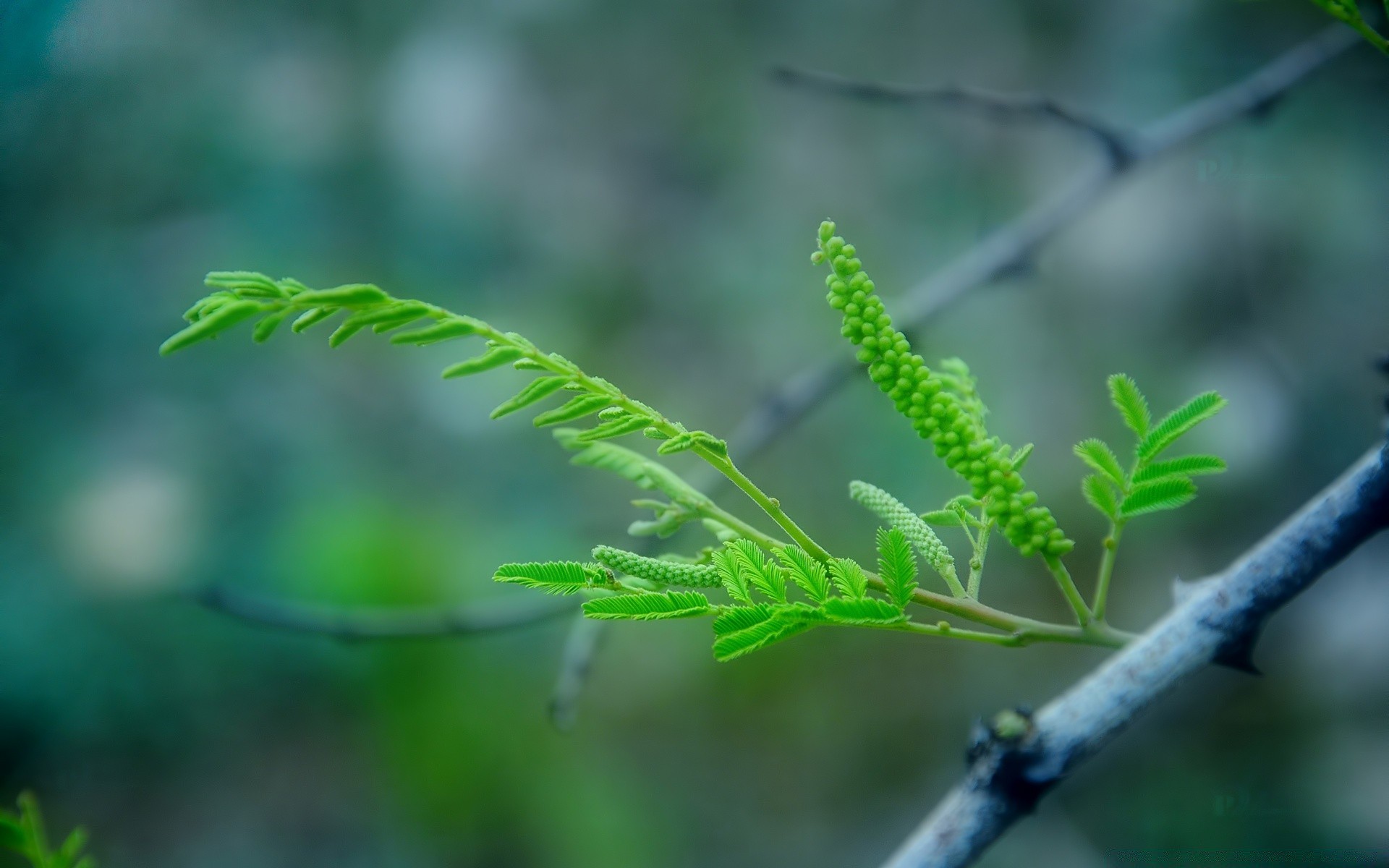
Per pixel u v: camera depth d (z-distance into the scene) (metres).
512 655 1.66
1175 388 1.55
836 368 0.91
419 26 2.01
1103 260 1.64
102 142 1.70
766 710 1.64
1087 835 1.29
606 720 1.64
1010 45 1.92
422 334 0.54
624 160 2.05
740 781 1.58
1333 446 1.44
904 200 1.92
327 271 1.80
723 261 1.98
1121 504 0.56
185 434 1.67
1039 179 1.84
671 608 0.55
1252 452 1.47
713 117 2.07
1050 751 0.56
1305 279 1.51
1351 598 1.29
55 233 1.67
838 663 1.66
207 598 0.80
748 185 2.03
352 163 1.89
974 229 1.84
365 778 1.57
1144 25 1.76
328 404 1.75
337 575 1.59
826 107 2.00
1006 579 1.57
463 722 1.60
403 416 1.76
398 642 1.60
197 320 0.53
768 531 1.61
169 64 1.77
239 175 1.80
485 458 1.75
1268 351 1.50
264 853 1.50
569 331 1.91
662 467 0.56
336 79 1.93
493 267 1.93
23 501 1.58
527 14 2.08
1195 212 1.56
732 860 1.51
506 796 1.56
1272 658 1.29
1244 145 1.47
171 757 1.56
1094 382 1.61
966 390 0.57
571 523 1.70
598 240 1.99
